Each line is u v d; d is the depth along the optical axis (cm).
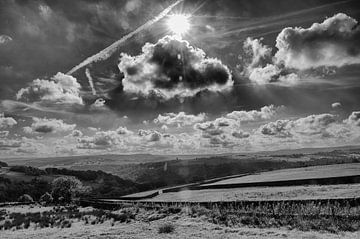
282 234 1934
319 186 4597
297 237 1827
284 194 4066
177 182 15050
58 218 3947
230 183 7619
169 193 8381
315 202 2939
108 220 3425
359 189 3566
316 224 2127
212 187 7819
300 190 4303
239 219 2562
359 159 12012
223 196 4866
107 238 2283
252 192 5025
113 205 4981
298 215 2400
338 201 2798
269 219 2436
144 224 2838
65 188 9356
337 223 2081
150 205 4388
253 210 2939
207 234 2144
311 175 6494
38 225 3362
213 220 2675
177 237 2109
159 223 2806
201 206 3606
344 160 12088
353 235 1789
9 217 4478
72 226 3164
